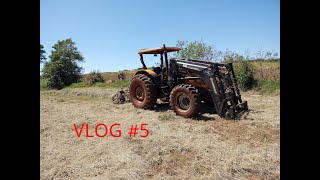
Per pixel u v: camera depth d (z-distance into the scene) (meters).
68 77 26.70
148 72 8.05
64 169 3.78
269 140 4.82
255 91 11.27
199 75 6.82
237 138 4.99
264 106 7.96
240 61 12.49
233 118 6.30
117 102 9.70
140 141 4.94
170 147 4.48
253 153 4.21
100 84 19.84
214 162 3.89
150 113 7.48
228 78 7.14
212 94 6.59
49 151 4.57
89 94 13.49
